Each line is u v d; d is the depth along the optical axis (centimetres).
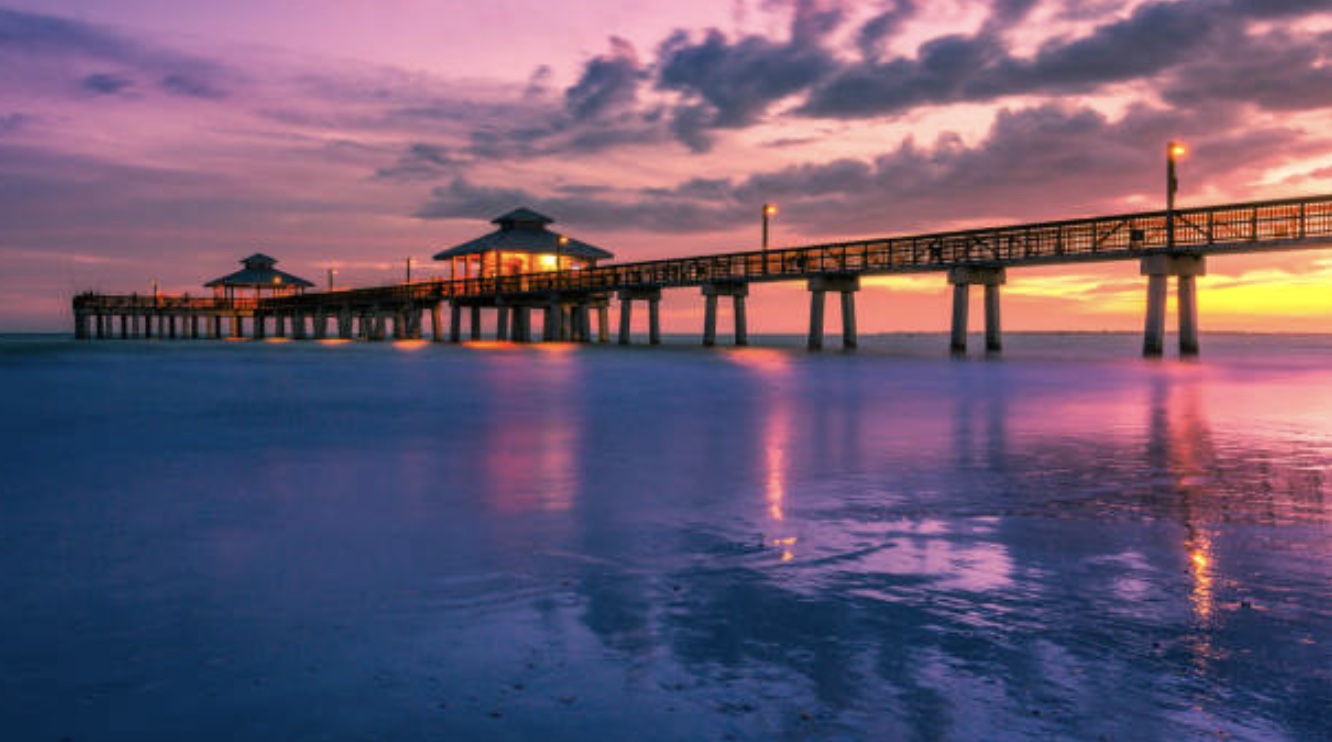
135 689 347
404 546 575
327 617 429
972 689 342
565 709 326
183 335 12562
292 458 1002
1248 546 570
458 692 342
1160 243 3572
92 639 401
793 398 1880
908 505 712
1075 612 434
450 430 1287
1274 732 307
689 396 1927
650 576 500
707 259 5731
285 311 10919
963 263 4262
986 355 4478
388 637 401
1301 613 432
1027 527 629
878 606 444
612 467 922
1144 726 312
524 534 609
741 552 556
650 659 374
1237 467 912
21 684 352
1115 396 1866
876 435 1199
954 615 429
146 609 443
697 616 428
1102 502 724
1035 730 309
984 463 945
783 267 5203
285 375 2869
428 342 8206
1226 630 407
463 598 459
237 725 317
